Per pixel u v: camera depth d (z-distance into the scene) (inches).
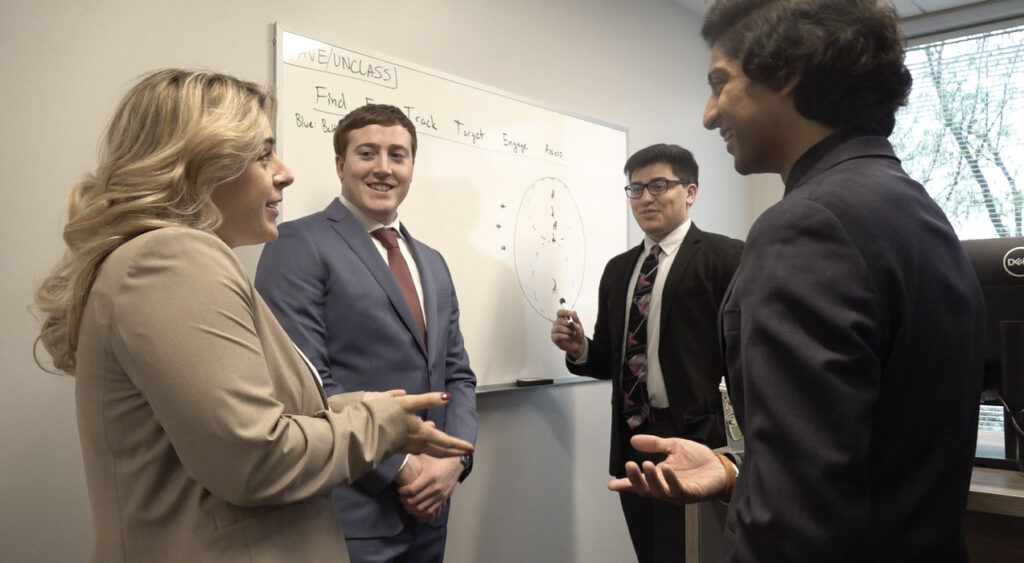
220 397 28.5
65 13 56.0
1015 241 54.4
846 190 26.7
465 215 85.6
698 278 80.5
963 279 28.5
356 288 60.8
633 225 114.3
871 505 26.3
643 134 117.4
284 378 34.4
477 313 86.9
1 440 52.7
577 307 102.5
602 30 109.5
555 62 100.7
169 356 28.4
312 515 34.1
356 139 65.7
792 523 23.8
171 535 30.7
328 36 72.6
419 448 38.2
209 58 63.9
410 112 79.4
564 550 99.6
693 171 87.6
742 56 30.2
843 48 28.2
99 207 31.7
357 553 55.9
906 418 26.5
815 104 29.1
